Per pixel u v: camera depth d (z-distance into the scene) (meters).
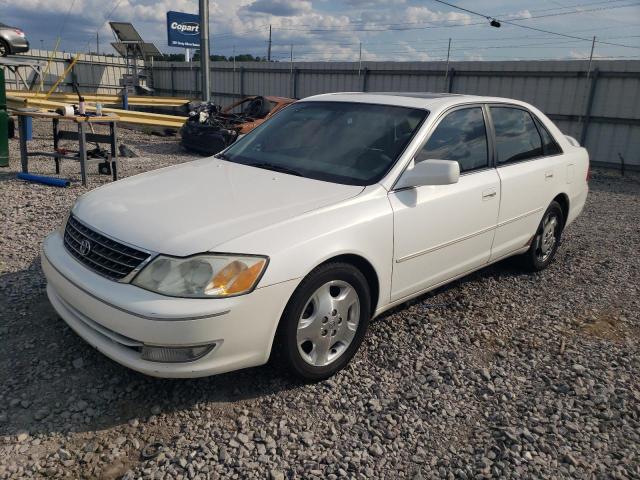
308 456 2.63
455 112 4.08
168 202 3.17
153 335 2.59
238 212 3.02
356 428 2.86
